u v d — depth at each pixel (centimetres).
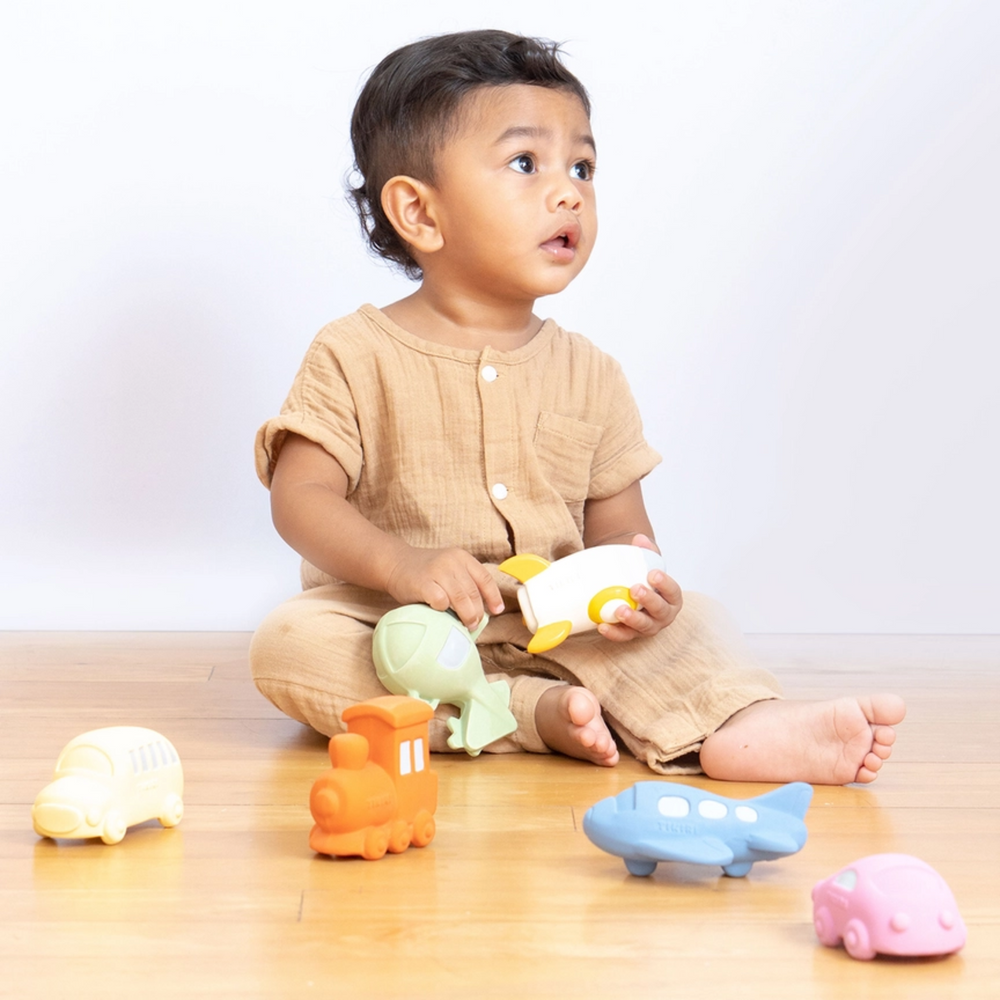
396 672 124
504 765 124
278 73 210
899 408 218
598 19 215
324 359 143
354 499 148
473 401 143
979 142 217
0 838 95
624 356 217
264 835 96
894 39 216
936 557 219
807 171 217
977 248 218
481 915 79
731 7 216
